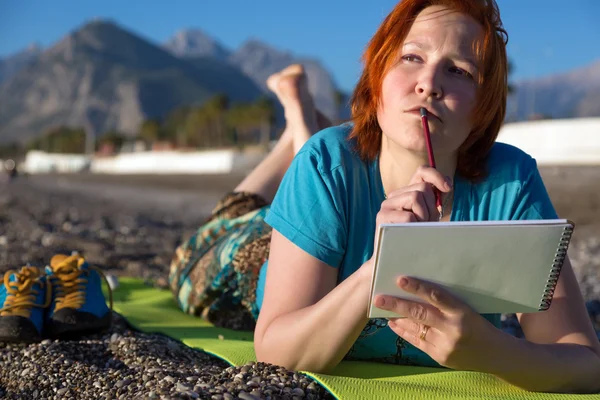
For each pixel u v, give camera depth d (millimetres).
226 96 92438
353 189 1808
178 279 2906
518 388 1728
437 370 1891
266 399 1586
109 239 6555
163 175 46531
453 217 1872
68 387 1870
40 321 2258
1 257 4434
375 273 1414
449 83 1622
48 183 36125
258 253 2523
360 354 1978
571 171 17484
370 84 1743
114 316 2633
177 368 1933
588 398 1658
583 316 1823
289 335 1688
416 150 1654
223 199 2830
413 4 1666
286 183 1846
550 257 1437
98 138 121750
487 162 1905
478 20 1661
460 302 1456
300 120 3201
